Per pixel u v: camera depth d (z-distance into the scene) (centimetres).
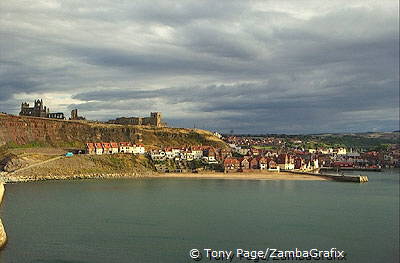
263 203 14150
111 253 7988
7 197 14438
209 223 10700
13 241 8606
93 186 18425
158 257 7844
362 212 12706
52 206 12700
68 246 8369
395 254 8238
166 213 11925
